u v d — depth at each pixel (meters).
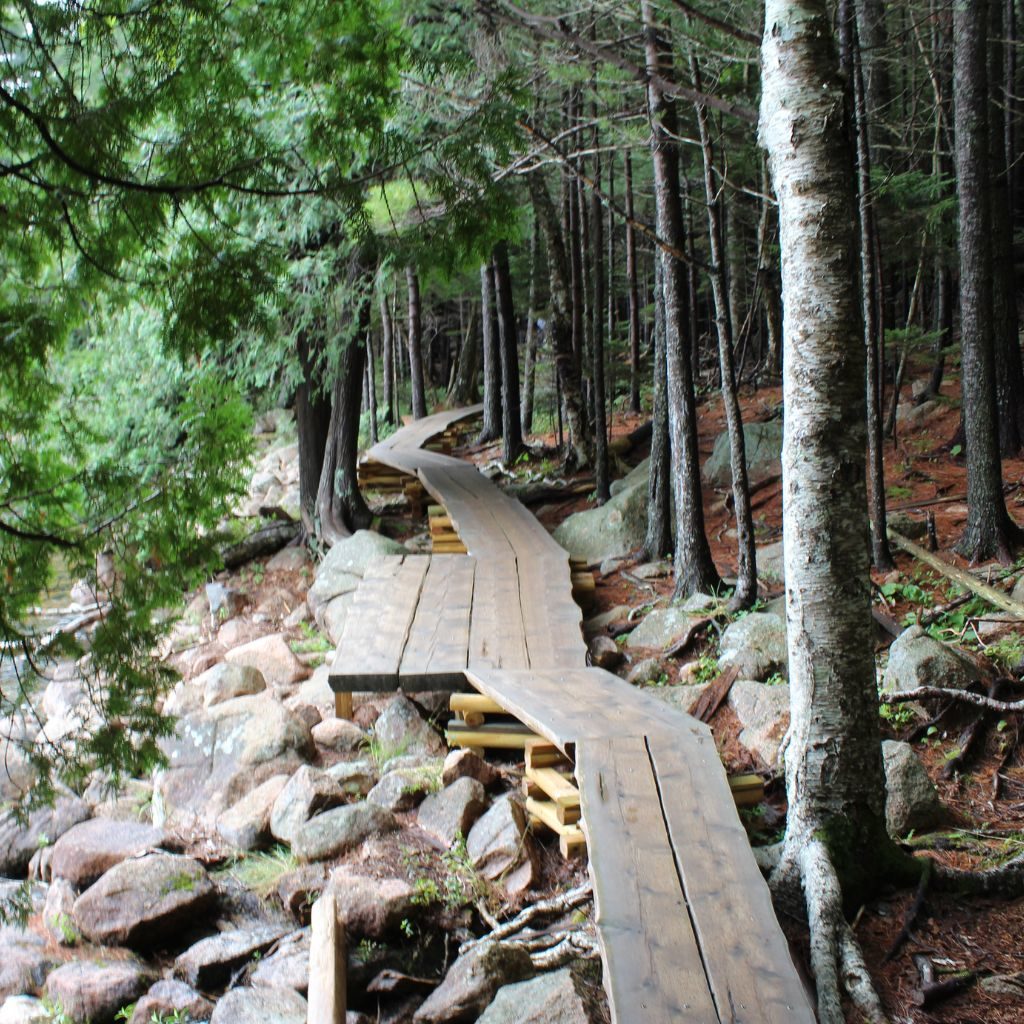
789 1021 2.97
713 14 8.25
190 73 3.02
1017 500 9.19
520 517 10.97
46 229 2.74
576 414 13.69
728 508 10.81
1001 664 6.10
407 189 4.84
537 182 13.03
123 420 5.42
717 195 7.44
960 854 4.39
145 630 3.57
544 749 5.28
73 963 4.47
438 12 7.18
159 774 6.17
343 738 6.46
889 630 6.92
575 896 4.46
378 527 12.30
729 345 7.45
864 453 3.90
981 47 8.14
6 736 3.56
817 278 3.79
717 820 4.04
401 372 30.39
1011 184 14.60
